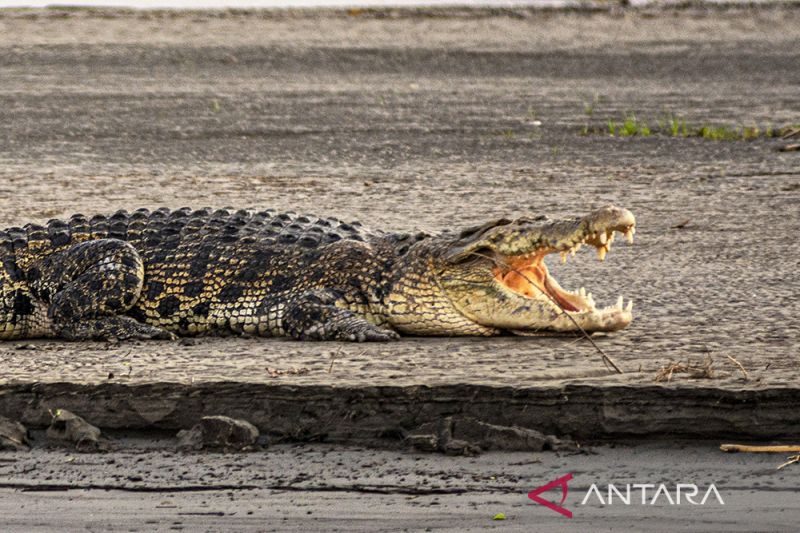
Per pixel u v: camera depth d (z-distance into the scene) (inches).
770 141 2010.3
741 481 729.0
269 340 975.0
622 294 1111.6
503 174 1784.0
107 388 817.5
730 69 2910.9
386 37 3356.3
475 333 969.5
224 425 791.7
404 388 794.8
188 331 1011.9
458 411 792.3
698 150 1946.4
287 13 3713.1
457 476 745.6
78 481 754.8
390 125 2219.5
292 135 2132.1
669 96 2546.8
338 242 1015.0
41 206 1568.7
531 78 2817.4
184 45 3191.4
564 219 928.3
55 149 2006.6
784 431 768.3
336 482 742.5
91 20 3555.6
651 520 689.0
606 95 2571.4
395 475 748.6
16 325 1008.9
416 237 1006.4
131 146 2038.6
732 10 3759.8
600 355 885.8
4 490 746.2
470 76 2847.0
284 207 1567.4
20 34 3326.8
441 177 1766.7
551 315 940.0
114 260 999.6
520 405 785.6
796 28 3494.1
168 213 1067.3
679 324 985.5
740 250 1291.8
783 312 1019.3
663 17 3671.3
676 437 776.9
